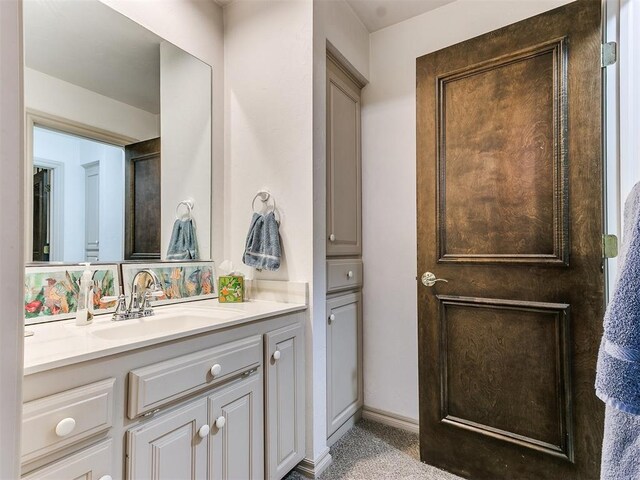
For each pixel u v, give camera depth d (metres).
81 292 1.16
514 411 1.46
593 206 1.30
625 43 1.21
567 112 1.35
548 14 1.40
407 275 2.00
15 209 0.40
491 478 1.49
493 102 1.53
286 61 1.66
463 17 1.85
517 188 1.47
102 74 1.37
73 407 0.75
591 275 1.30
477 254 1.56
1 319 0.38
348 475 1.56
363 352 2.14
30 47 1.17
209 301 1.66
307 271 1.59
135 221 1.46
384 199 2.09
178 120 1.64
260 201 1.74
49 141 1.21
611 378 0.53
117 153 1.41
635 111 1.18
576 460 1.31
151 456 0.91
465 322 1.58
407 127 2.02
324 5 1.69
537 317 1.41
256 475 1.25
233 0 1.83
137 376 0.88
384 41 2.10
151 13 1.54
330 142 1.86
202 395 1.07
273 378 1.35
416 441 1.85
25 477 0.68
